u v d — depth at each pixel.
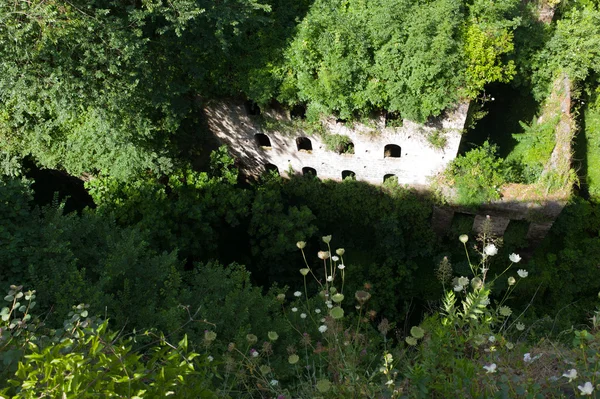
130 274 12.61
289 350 7.42
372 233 23.58
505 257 21.55
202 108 21.36
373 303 21.67
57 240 12.73
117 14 16.38
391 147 22.11
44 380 4.23
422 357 6.44
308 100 19.58
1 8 14.59
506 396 4.98
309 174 23.12
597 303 21.38
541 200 19.50
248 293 11.98
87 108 19.41
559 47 19.56
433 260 22.62
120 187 20.69
